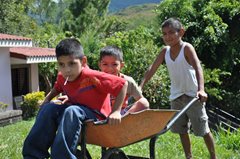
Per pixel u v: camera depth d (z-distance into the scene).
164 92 15.41
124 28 49.06
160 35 17.94
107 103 3.88
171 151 7.15
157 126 3.84
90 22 42.00
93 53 20.22
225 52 17.39
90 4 42.34
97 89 3.71
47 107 3.68
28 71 18.97
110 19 46.28
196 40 16.98
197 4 18.05
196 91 5.51
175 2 18.03
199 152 7.20
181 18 17.50
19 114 14.80
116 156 3.94
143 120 3.68
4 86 16.58
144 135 3.85
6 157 6.12
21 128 11.24
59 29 42.66
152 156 3.97
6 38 15.55
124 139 3.78
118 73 4.65
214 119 14.49
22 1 34.91
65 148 3.38
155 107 15.58
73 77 3.72
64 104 3.76
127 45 16.67
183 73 5.45
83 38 21.42
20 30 31.31
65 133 3.43
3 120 13.81
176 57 5.45
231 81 18.11
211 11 17.31
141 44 16.27
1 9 29.70
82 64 3.75
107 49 4.59
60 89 4.13
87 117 3.61
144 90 15.23
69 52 3.61
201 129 5.55
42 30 36.25
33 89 19.19
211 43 17.02
